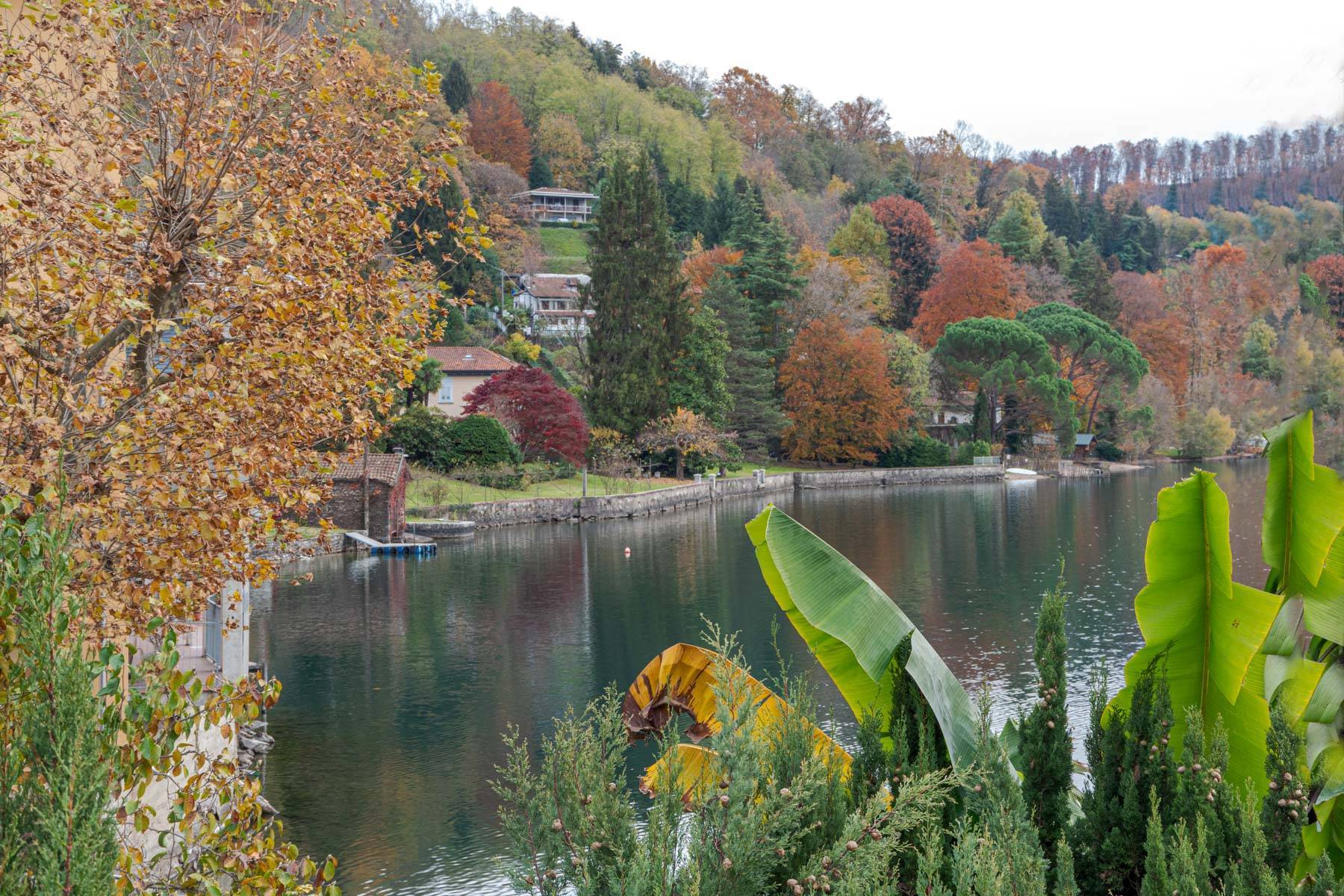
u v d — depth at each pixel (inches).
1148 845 178.1
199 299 354.0
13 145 323.0
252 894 262.7
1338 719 195.8
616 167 3383.4
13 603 182.5
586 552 2234.3
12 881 145.6
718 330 3654.0
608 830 175.5
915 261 5625.0
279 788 858.8
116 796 210.1
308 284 353.7
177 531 327.9
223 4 359.9
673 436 3348.9
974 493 3587.6
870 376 3870.6
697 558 2138.3
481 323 4256.9
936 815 175.9
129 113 378.6
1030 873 159.8
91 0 337.4
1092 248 4862.2
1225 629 251.3
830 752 217.5
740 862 157.0
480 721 1047.0
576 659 1314.0
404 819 791.7
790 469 3988.7
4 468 289.9
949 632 1470.2
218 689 285.6
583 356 4040.4
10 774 154.5
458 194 3609.7
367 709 1089.4
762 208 4955.7
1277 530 228.8
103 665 208.7
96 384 326.6
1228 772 252.7
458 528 2431.1
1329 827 230.4
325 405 373.1
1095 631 1460.4
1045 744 214.2
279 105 383.6
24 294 319.9
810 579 241.0
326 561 2094.0
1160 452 4407.0
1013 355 4136.3
